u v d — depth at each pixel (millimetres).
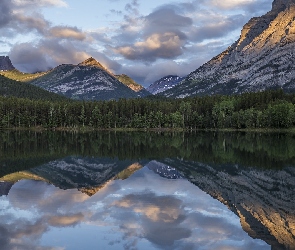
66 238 28234
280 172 64688
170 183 54375
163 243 27344
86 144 123875
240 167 70938
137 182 55406
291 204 41250
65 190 48594
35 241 27469
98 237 28547
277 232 30625
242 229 31312
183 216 35156
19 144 121188
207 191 48125
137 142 132500
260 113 197250
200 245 27141
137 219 33812
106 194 45781
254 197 44844
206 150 103125
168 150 104000
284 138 147625
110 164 77250
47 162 79812
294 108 193500
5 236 28547
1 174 63000
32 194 45562
